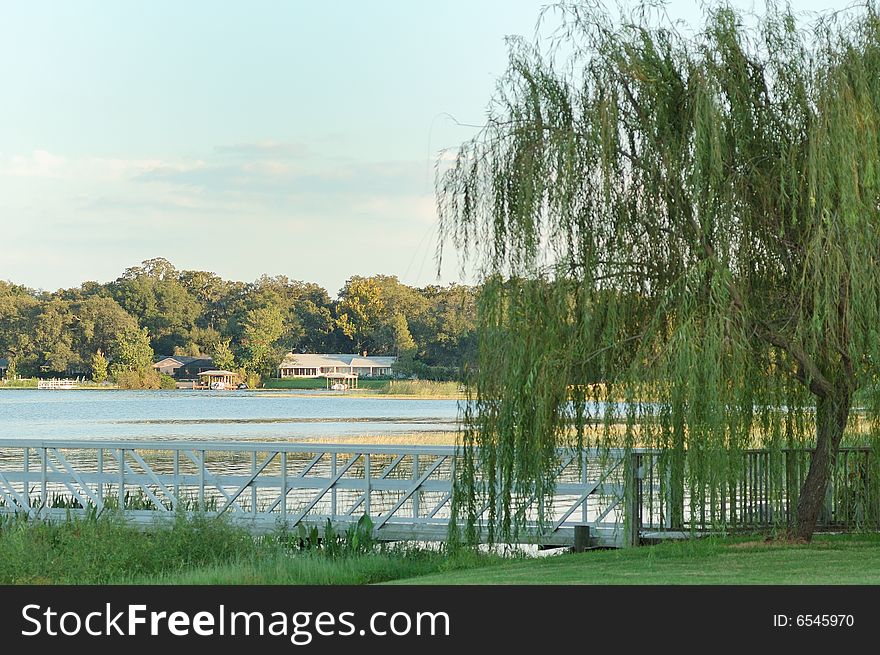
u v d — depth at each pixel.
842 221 17.98
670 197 19.17
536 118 19.59
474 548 23.75
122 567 23.56
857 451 23.30
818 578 18.25
